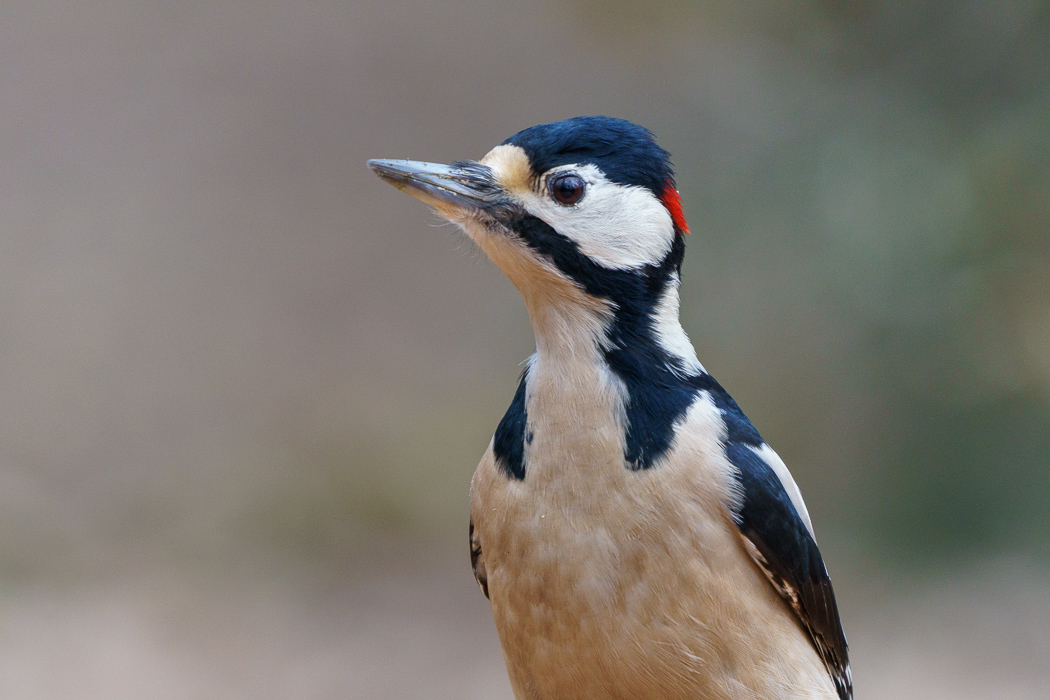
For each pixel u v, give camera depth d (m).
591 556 5.07
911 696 12.25
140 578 15.29
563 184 5.41
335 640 14.32
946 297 11.55
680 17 12.49
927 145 11.66
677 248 5.63
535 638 5.30
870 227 11.69
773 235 12.54
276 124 21.58
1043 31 11.41
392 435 18.02
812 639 5.65
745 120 13.10
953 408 12.42
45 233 20.20
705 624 5.14
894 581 13.76
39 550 15.56
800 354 13.06
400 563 16.48
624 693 5.23
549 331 5.40
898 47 11.95
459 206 5.49
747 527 5.18
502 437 5.39
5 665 12.97
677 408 5.25
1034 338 11.39
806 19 12.13
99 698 12.48
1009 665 12.61
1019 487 12.70
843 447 13.62
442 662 13.80
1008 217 11.21
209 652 13.72
